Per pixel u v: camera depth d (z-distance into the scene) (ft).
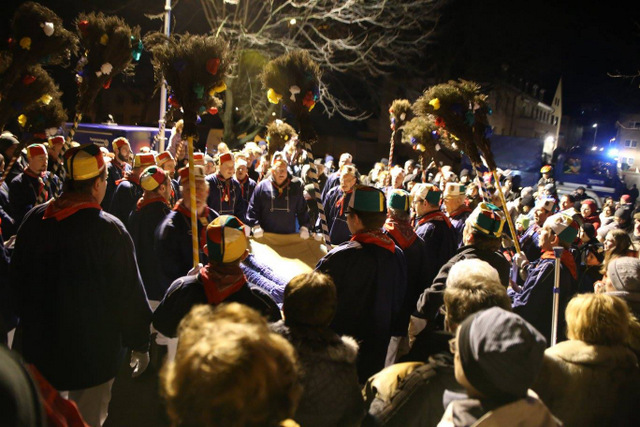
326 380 7.58
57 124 21.16
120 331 10.90
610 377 7.73
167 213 15.42
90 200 10.30
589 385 7.69
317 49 70.79
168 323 10.34
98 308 10.36
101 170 10.41
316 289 8.05
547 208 19.67
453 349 7.27
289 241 19.56
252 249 18.53
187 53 13.79
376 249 12.09
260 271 17.57
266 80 16.20
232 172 21.91
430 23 81.87
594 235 19.16
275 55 71.36
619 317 7.92
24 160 22.27
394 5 72.28
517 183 48.26
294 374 4.87
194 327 5.17
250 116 77.97
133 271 10.61
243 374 4.31
